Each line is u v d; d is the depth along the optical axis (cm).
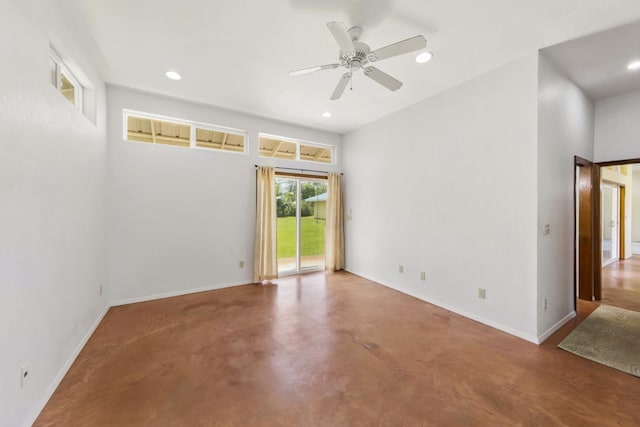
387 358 229
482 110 296
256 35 233
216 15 209
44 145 180
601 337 266
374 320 306
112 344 250
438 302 350
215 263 417
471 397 182
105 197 327
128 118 366
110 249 340
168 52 260
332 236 521
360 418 164
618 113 339
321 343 254
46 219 182
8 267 141
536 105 252
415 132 380
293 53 261
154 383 195
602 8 196
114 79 317
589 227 364
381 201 446
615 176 587
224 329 282
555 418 164
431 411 170
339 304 355
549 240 272
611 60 266
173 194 382
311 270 533
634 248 800
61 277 203
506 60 269
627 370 212
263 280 462
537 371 211
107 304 333
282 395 184
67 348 212
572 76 297
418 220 377
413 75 299
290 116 438
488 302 293
